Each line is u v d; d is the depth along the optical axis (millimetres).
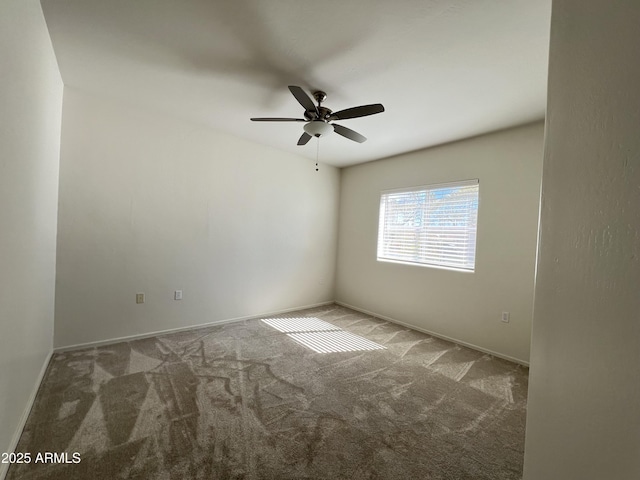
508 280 2975
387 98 2486
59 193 2568
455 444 1660
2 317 1242
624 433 495
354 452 1571
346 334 3482
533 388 791
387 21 1641
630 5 523
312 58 2004
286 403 1996
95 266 2777
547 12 1520
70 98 2586
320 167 4695
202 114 3064
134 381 2195
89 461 1438
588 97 623
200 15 1650
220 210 3586
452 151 3482
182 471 1400
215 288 3594
